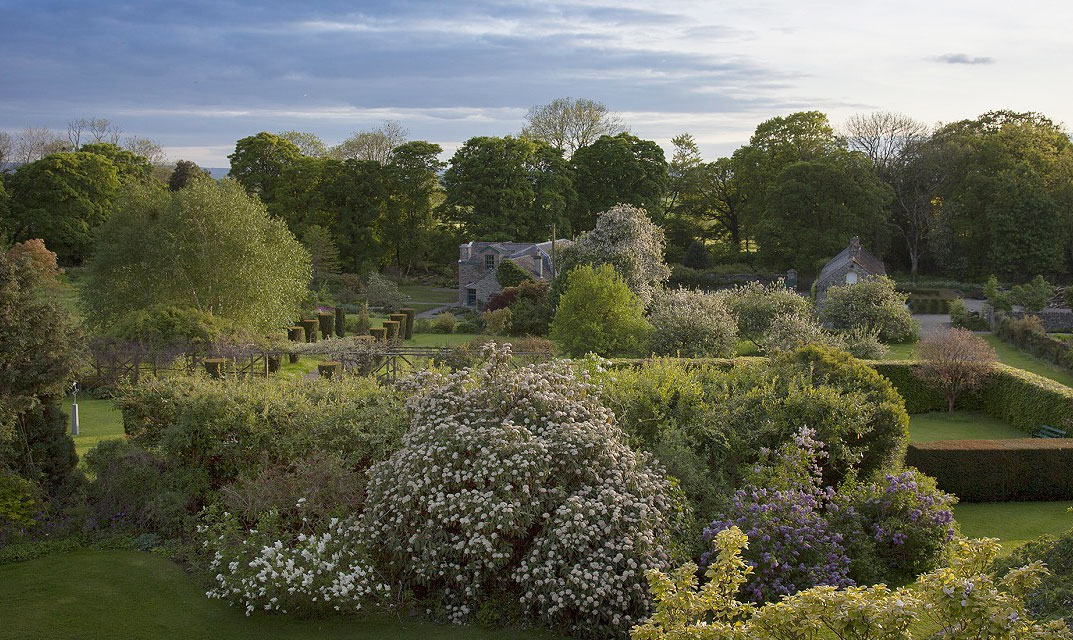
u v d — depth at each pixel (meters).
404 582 8.75
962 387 20.80
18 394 10.75
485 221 63.38
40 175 56.34
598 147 67.12
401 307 54.00
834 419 11.59
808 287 59.56
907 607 5.05
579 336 28.02
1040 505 13.66
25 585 8.73
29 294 11.02
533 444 8.48
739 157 68.25
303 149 80.19
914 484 10.47
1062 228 54.62
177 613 8.16
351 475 10.14
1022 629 4.82
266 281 29.73
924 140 62.34
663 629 5.81
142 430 11.91
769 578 8.85
